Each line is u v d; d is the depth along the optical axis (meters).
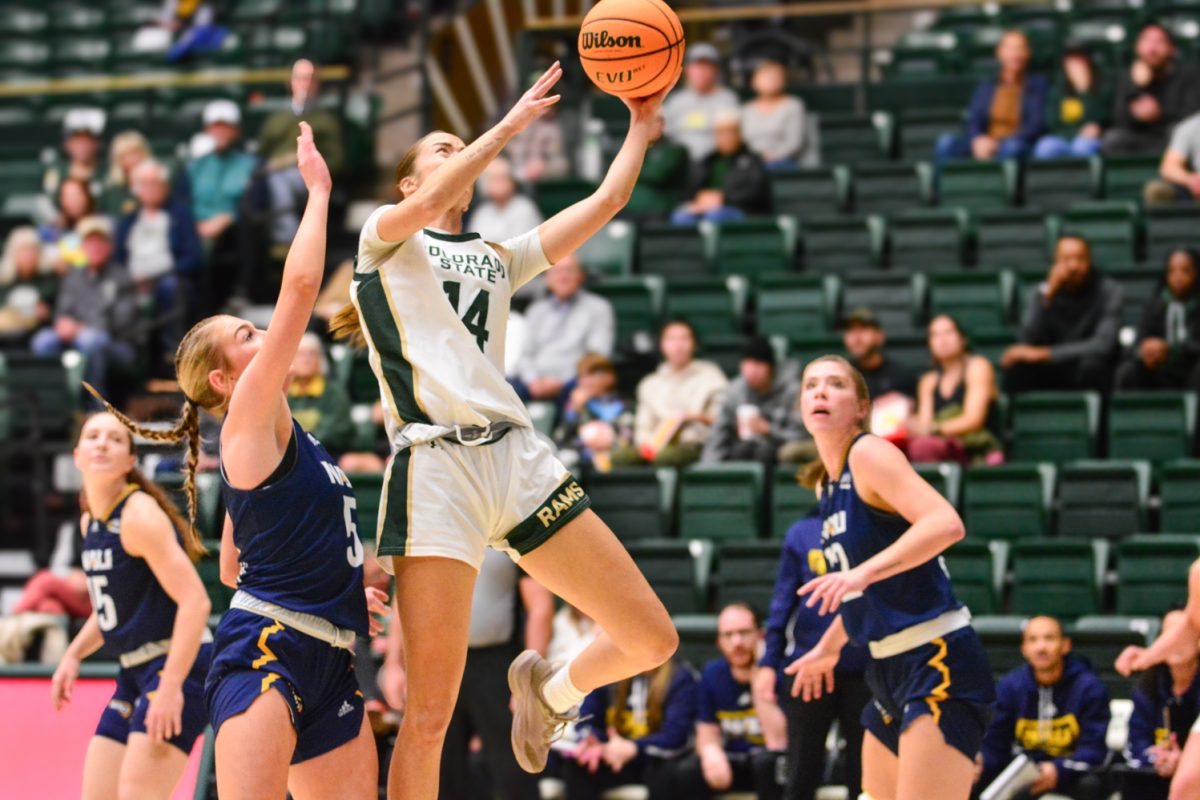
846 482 6.59
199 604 7.34
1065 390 13.23
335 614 5.71
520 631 10.41
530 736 6.55
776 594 8.98
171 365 15.77
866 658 8.54
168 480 11.23
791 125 16.78
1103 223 14.74
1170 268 13.22
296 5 20.75
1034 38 18.50
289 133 17.36
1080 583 10.98
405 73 18.92
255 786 5.40
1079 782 8.95
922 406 12.60
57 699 7.95
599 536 5.81
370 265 5.67
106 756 7.59
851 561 6.62
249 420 5.55
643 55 5.87
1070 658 9.25
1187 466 11.75
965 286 14.30
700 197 16.11
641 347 14.27
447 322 5.66
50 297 16.47
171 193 16.86
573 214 5.97
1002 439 12.78
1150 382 13.02
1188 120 15.12
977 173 15.84
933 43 18.97
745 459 12.36
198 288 16.12
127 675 7.64
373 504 12.02
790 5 20.22
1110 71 17.45
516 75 18.55
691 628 10.64
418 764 5.65
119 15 21.50
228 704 5.50
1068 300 13.33
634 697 9.99
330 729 5.75
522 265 5.97
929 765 6.45
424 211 5.42
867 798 7.02
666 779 9.82
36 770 8.92
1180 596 10.81
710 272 15.43
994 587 11.00
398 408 5.67
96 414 7.53
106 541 7.48
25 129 19.62
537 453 5.77
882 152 17.05
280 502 5.65
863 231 15.30
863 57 17.84
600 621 5.91
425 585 5.59
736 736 9.81
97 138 18.70
